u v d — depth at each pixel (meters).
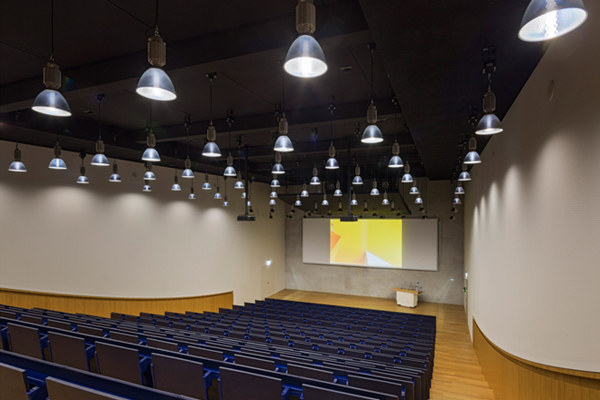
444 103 4.89
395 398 2.56
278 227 17.73
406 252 16.05
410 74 3.94
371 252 16.66
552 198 3.39
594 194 2.61
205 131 7.70
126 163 10.90
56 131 7.18
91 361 3.71
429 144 7.54
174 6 3.41
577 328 2.88
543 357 3.60
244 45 3.79
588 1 2.68
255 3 3.38
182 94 6.03
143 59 4.32
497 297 6.00
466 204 13.39
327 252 17.48
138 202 11.12
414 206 16.00
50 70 2.68
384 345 7.09
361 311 12.24
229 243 13.81
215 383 3.19
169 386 3.25
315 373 3.72
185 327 7.25
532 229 4.02
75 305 9.84
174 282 11.88
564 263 3.12
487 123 3.26
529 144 4.16
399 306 14.92
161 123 7.88
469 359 8.95
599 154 2.53
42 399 2.50
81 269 9.99
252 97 6.16
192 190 10.94
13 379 2.44
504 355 5.32
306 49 1.88
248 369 3.11
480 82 4.22
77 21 3.66
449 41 3.19
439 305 15.08
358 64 4.84
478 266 8.80
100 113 7.13
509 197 5.21
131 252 10.91
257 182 15.88
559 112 3.21
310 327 8.72
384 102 6.23
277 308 12.08
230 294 13.66
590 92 2.64
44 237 9.48
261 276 15.92
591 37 2.62
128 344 3.64
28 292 9.21
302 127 7.93
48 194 9.55
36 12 3.49
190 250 12.39
